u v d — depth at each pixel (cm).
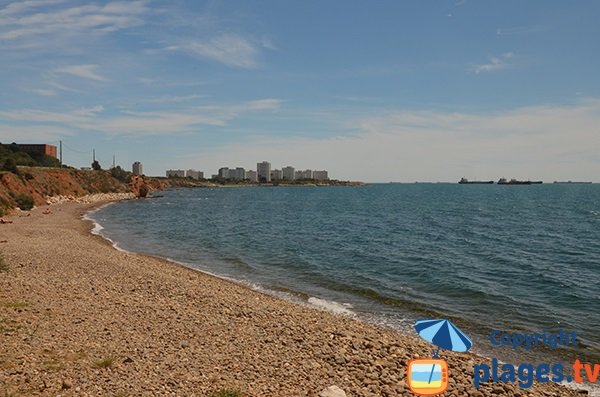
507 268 3297
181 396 1020
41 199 8112
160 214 7938
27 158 12625
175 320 1631
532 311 2159
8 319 1443
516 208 10262
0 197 6400
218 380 1127
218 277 2786
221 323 1639
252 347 1406
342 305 2197
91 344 1299
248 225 6288
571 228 6141
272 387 1115
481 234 5425
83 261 2661
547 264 3494
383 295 2419
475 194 18925
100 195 11800
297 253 3844
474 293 2488
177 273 2702
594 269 3316
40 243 3362
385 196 17262
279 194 19338
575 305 2291
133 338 1393
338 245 4366
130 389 1030
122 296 1938
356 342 1503
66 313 1582
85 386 1027
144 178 19575
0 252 2683
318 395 1080
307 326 1669
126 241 4400
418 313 2088
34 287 1923
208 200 13412
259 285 2598
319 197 16400
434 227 6209
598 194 18438
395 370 1290
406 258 3659
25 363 1114
